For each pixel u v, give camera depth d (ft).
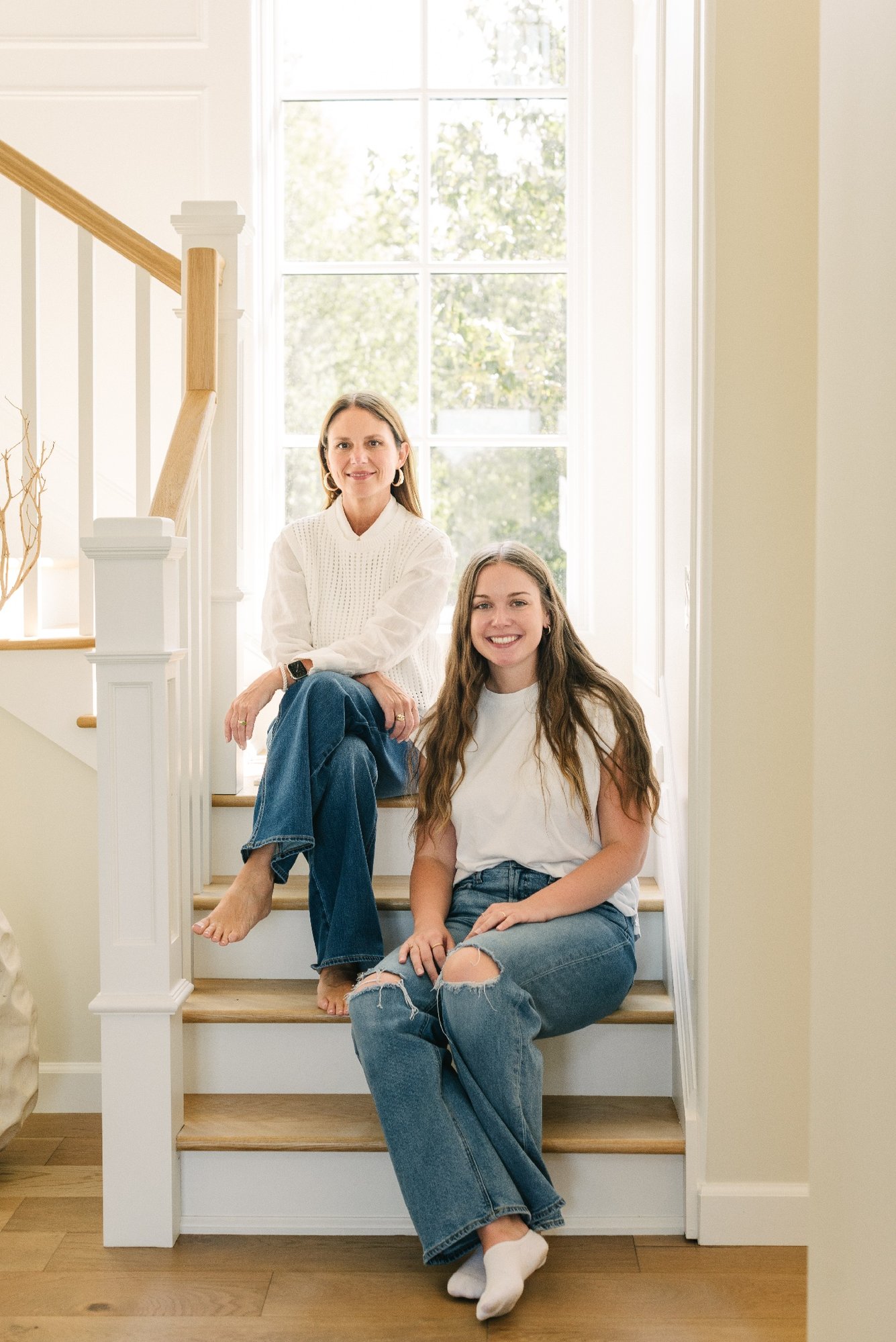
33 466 8.25
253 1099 6.94
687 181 7.14
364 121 11.28
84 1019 8.09
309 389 11.37
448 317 11.33
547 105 11.22
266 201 11.10
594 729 6.70
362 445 8.13
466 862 6.88
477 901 6.66
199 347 7.74
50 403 10.86
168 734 6.28
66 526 10.85
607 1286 5.96
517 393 11.35
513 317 11.32
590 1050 7.03
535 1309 5.75
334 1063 7.00
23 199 8.00
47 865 8.02
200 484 7.64
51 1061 8.11
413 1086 5.81
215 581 7.93
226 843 8.08
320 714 7.00
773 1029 6.33
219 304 7.93
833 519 4.49
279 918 7.53
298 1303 5.81
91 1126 7.86
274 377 11.21
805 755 6.27
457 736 6.92
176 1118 6.45
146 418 7.99
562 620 6.92
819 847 4.65
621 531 10.90
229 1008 6.94
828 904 4.51
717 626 6.25
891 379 3.80
